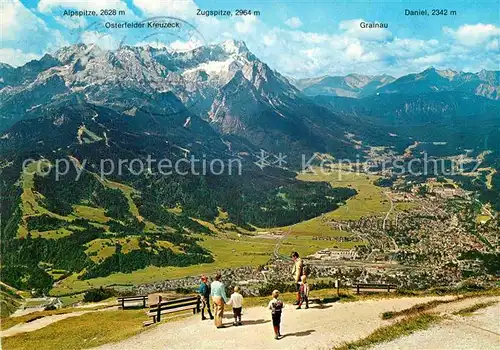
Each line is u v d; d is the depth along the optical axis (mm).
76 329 54938
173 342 38594
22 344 51562
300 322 41188
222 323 42469
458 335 36781
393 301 48969
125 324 54156
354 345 34875
